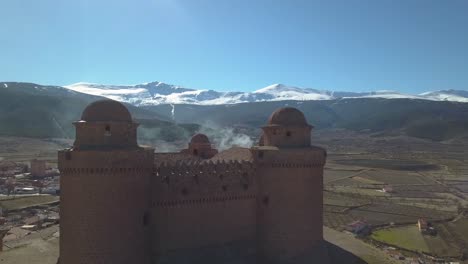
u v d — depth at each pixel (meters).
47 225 97.12
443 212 124.56
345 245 69.69
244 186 55.31
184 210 52.16
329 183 173.38
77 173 44.94
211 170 54.19
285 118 55.72
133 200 46.41
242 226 55.38
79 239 44.91
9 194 131.75
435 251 89.38
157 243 50.69
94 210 44.75
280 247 53.59
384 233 101.75
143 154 47.09
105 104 47.16
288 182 53.44
